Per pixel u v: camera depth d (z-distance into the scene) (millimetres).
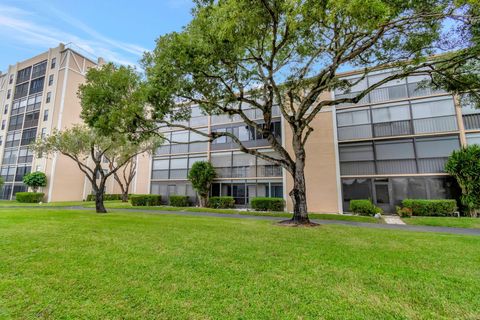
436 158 15391
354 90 18047
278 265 4633
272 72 9414
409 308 3072
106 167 33594
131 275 4055
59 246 5773
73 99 31125
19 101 33594
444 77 9234
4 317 2809
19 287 3561
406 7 6230
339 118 18188
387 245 6305
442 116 15562
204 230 8297
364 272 4293
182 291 3490
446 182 14930
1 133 33906
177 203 22875
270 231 8266
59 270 4230
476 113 14797
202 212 17562
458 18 6328
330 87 10453
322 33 8805
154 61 9188
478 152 13320
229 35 7172
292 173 10555
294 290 3553
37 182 27281
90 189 32094
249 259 4973
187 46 7961
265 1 6750
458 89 9164
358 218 13641
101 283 3725
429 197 15180
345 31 7918
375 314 2930
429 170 15438
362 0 5059
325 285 3738
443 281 3910
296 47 9812
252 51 9375
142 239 6688
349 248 5941
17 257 4891
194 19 8289
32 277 3928
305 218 10117
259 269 4406
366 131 17312
